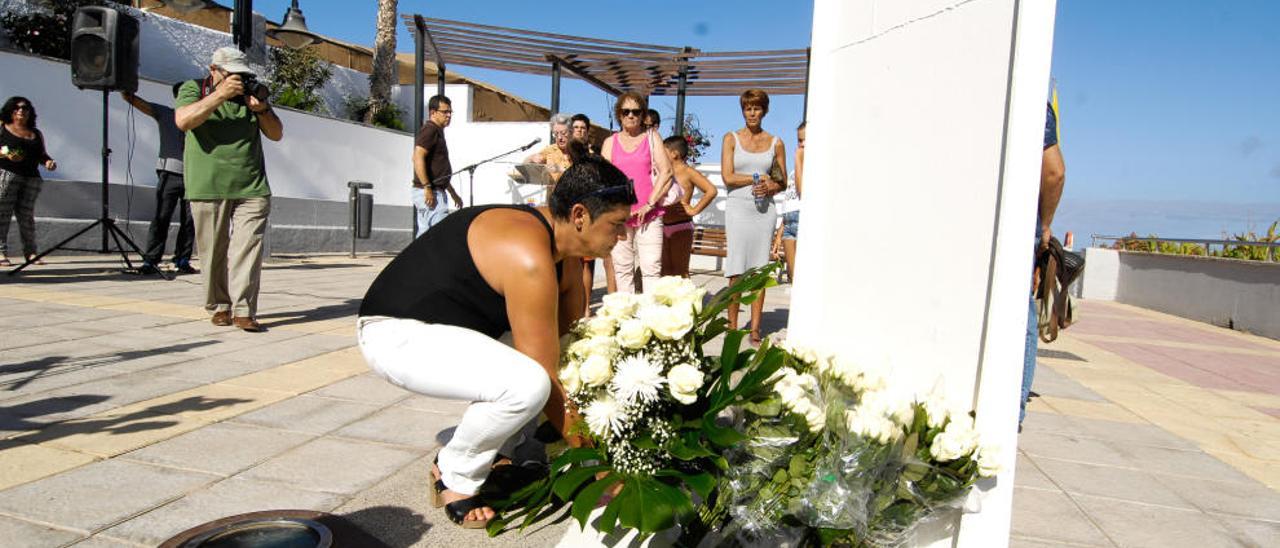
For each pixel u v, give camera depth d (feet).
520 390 6.99
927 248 6.41
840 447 6.01
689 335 6.75
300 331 17.84
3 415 10.40
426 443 10.24
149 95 34.42
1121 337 30.96
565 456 6.45
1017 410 5.94
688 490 6.36
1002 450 5.91
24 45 36.04
